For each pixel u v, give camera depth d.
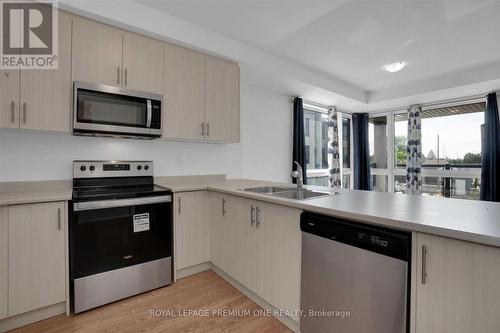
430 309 1.00
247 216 1.98
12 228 1.53
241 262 2.04
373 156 5.24
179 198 2.26
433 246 1.00
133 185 2.41
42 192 1.86
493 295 0.85
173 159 2.73
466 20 2.16
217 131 2.62
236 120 2.77
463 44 2.59
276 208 1.71
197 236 2.38
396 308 1.09
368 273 1.20
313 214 1.48
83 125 1.86
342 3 1.97
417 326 1.04
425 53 2.81
